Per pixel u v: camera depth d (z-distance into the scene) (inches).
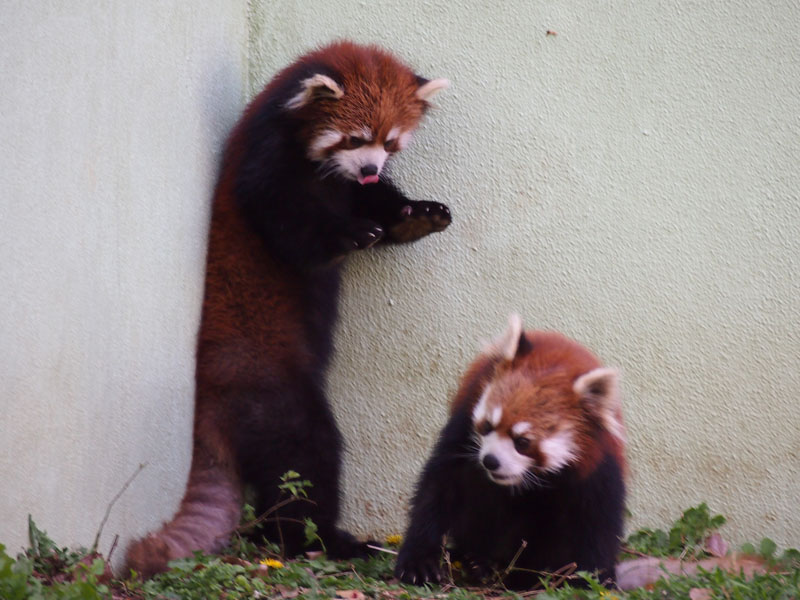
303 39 348.2
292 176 323.9
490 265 339.0
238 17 341.4
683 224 328.5
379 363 345.1
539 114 334.3
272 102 323.0
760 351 326.0
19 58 200.2
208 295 313.6
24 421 205.5
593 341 333.4
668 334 330.0
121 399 250.5
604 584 264.5
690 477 330.0
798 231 323.0
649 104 328.5
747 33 322.3
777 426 325.7
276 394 310.2
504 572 274.7
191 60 297.3
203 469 302.0
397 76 328.2
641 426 331.9
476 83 337.7
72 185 222.7
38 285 209.3
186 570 239.9
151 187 267.4
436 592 250.7
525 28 333.7
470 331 341.1
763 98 323.0
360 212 344.2
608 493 269.6
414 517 278.8
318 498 307.9
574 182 333.4
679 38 325.7
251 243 319.0
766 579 253.1
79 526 231.5
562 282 335.3
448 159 340.5
